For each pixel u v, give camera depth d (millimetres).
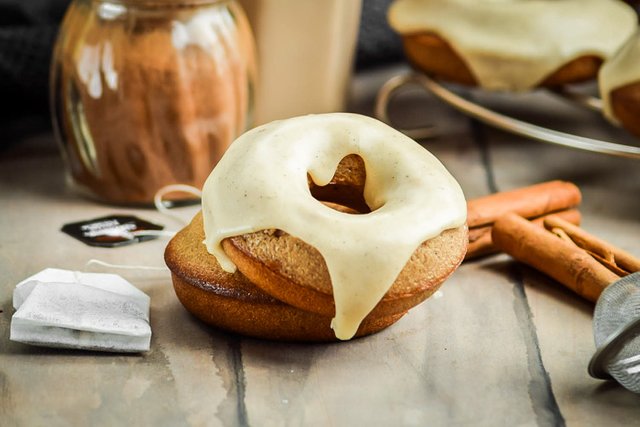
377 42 781
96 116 583
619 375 460
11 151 670
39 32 671
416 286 471
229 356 483
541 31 633
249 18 644
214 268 487
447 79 669
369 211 514
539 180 646
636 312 460
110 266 545
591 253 538
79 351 483
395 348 491
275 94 659
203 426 448
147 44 570
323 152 494
